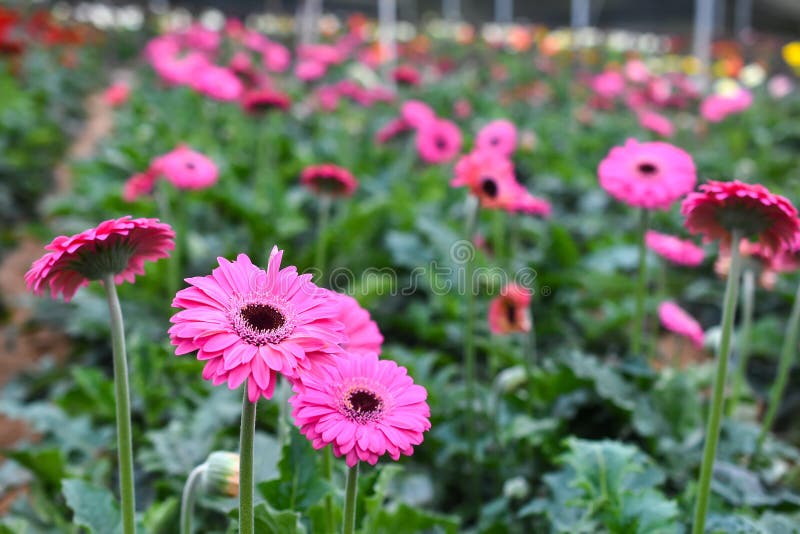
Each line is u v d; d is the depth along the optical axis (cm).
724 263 369
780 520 275
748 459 352
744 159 966
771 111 1348
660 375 364
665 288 619
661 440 339
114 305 185
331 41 1908
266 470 259
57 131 977
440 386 389
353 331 221
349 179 428
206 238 582
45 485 318
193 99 1017
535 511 295
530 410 359
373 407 171
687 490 296
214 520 304
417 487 345
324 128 931
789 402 486
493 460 351
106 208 588
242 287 160
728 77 1488
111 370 482
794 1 2816
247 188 725
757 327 511
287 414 265
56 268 179
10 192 796
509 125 502
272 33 2245
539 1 3353
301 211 676
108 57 1953
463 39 2069
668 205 324
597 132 1073
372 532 254
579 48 2142
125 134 910
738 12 2712
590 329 513
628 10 3112
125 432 191
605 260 591
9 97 937
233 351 147
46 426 354
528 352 357
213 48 1230
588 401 360
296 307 159
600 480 268
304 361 151
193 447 330
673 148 333
